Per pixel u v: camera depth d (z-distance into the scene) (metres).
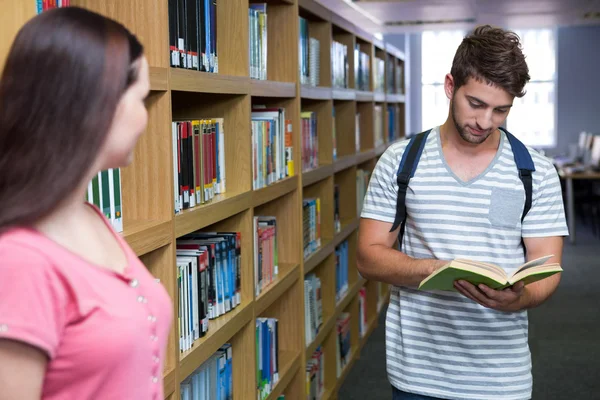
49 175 0.99
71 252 1.07
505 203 2.04
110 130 1.05
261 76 2.83
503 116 1.99
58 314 1.03
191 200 2.13
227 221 2.63
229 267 2.48
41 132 0.99
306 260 3.46
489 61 1.90
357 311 4.83
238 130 2.58
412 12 7.86
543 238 2.09
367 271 2.19
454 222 2.08
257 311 2.70
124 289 1.12
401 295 2.18
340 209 4.83
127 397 1.10
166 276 1.92
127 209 1.91
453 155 2.09
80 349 1.05
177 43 2.02
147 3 1.84
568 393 4.06
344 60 4.53
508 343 2.09
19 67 1.00
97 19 1.06
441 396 2.14
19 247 1.00
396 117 7.15
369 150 5.42
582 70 11.97
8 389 1.00
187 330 2.07
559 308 5.81
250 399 2.66
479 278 1.82
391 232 2.22
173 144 1.97
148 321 1.13
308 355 3.50
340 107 4.78
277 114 3.03
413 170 2.11
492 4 7.44
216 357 2.43
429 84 12.00
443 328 2.11
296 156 3.32
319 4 3.79
